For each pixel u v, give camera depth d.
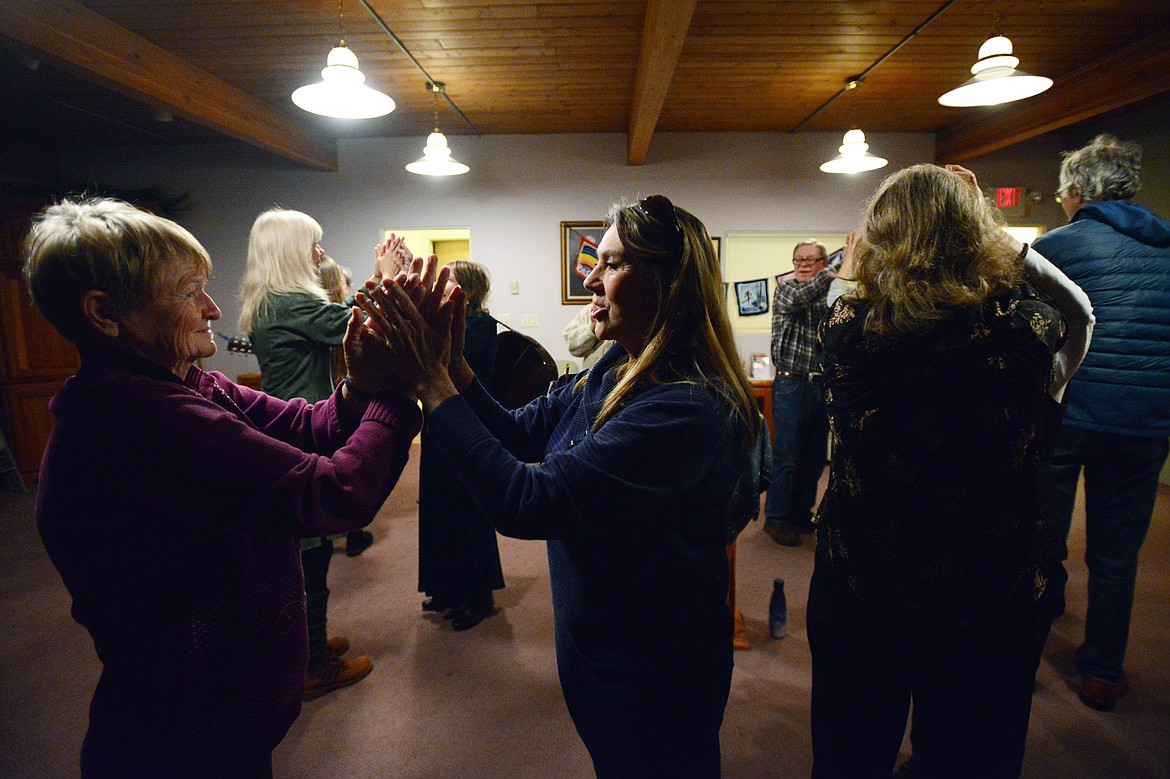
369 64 3.54
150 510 0.62
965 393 0.79
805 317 2.91
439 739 1.61
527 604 2.39
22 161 4.86
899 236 0.85
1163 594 2.32
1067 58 3.54
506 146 5.10
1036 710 1.66
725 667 0.85
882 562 0.88
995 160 5.03
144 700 0.66
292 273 1.73
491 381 1.94
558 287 5.20
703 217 5.14
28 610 2.40
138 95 3.19
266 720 0.72
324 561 1.78
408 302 0.72
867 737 0.95
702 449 0.73
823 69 3.70
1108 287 1.54
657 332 0.79
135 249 0.62
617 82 3.88
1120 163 1.56
